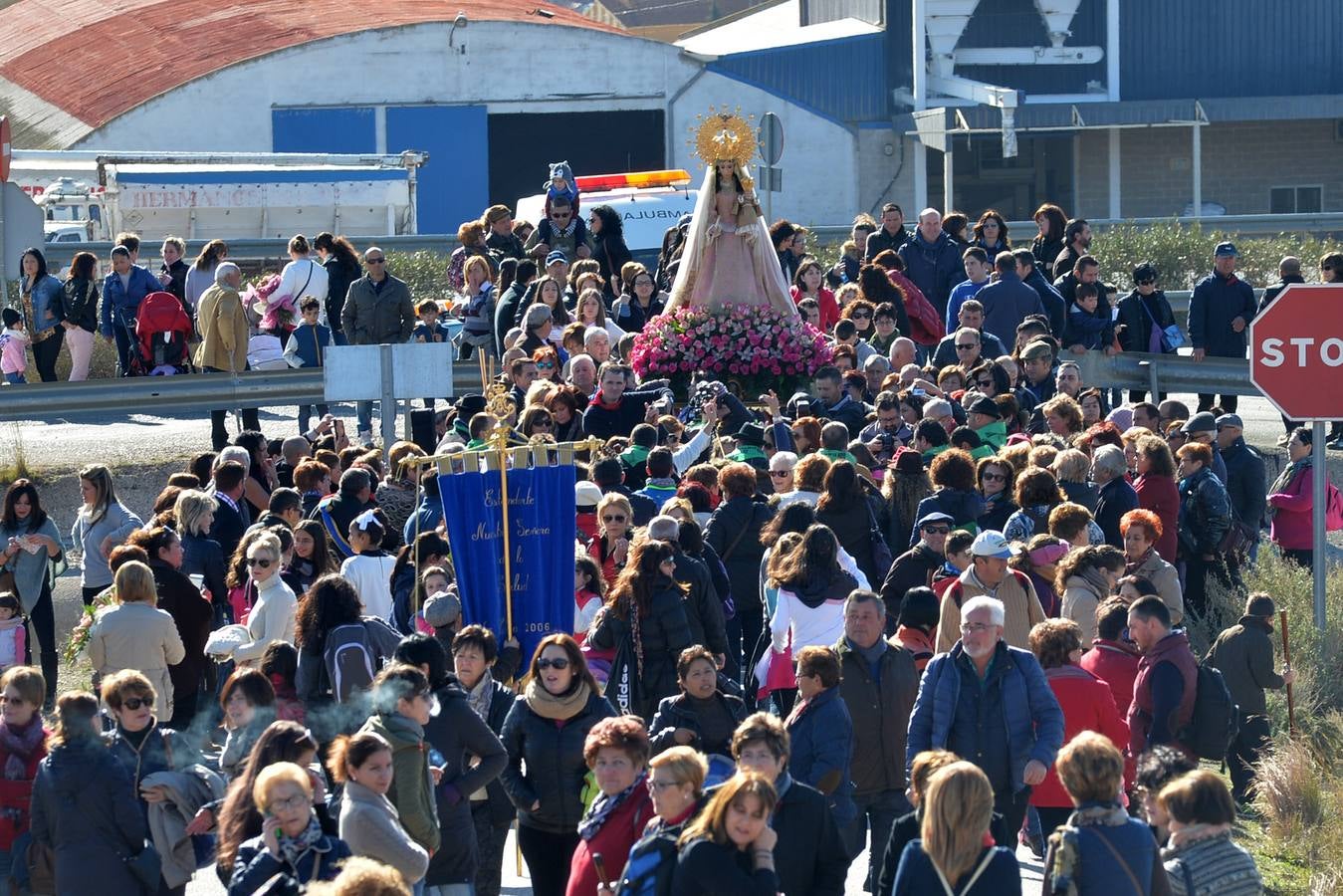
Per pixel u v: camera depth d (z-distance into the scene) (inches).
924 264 2268.7
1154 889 737.0
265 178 3725.4
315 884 634.8
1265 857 1184.8
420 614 1176.2
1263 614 1289.4
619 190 3075.8
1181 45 5369.1
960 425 1617.9
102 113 5064.0
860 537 1289.4
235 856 800.9
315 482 1483.8
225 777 966.4
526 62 5295.3
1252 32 5369.1
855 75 5438.0
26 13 6392.7
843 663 975.6
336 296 2380.7
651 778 752.3
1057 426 1573.6
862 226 2406.5
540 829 943.7
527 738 940.6
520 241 2455.7
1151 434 1523.1
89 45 5659.5
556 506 1218.0
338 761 804.6
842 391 1744.6
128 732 922.1
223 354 2239.2
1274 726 1379.2
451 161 5280.5
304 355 2316.7
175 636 1201.4
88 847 890.1
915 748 951.0
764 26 6486.2
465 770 914.1
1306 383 1253.1
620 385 1633.9
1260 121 5467.5
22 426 2466.8
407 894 610.2
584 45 5305.1
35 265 2436.0
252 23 5506.9
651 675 1075.9
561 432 1614.2
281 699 1015.6
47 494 2087.8
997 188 5561.0
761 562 1272.1
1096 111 5137.8
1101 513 1391.5
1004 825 828.6
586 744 834.2
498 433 1222.3
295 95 5157.5
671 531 1125.7
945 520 1183.6
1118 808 748.0
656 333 1979.6
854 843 976.9
